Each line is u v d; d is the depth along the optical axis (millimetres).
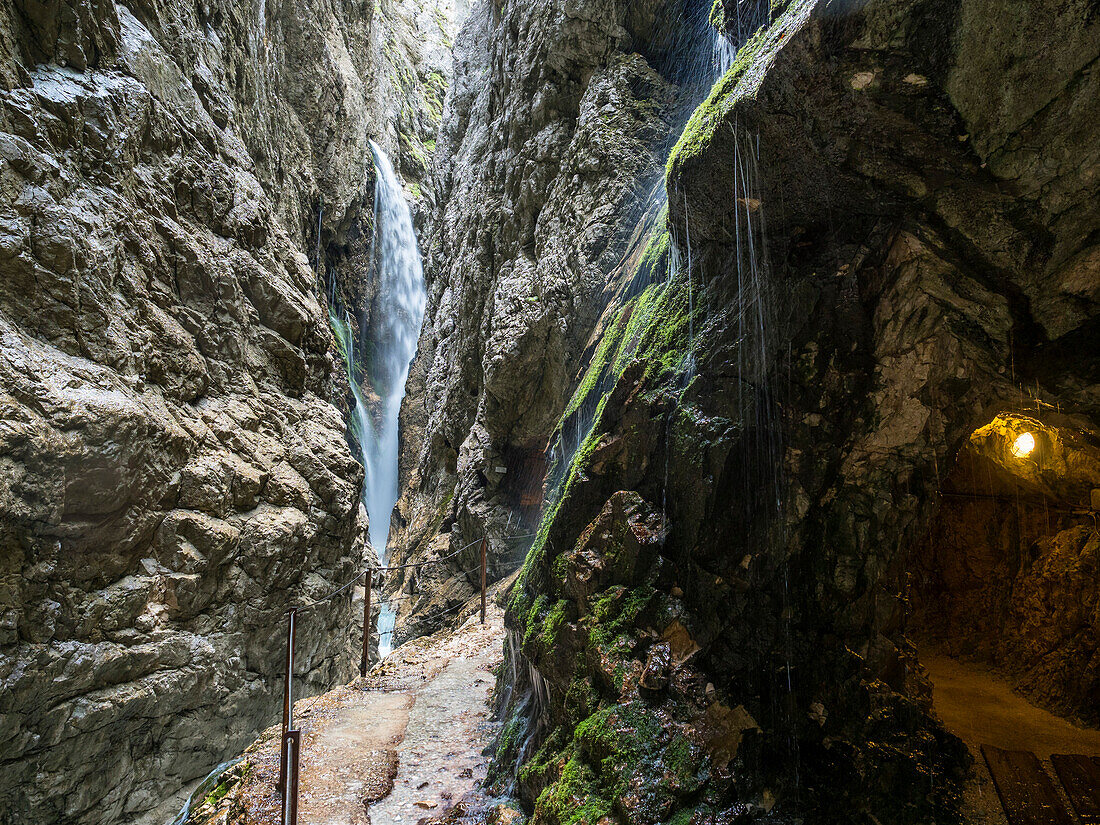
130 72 7938
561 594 4199
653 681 3307
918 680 4086
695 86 10117
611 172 10359
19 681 5441
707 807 2938
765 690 3453
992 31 2164
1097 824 3176
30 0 6707
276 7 16000
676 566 3686
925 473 3930
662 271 5328
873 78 2430
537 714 4355
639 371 4258
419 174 29172
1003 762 3779
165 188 8406
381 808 4191
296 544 8758
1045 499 6219
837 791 3180
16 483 5527
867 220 3322
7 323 5930
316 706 6156
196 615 7371
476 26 22656
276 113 15398
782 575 3664
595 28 11094
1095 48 2111
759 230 3648
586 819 3035
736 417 3617
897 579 4285
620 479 4172
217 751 7453
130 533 6598
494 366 12398
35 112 6504
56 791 5758
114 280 7082
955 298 3279
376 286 25312
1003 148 2473
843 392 3607
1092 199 2520
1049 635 5586
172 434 7270
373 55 25422
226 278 9109
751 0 3639
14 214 6125
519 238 13234
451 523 16000
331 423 10695
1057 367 3320
